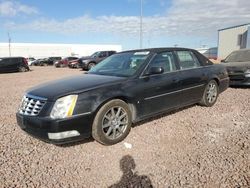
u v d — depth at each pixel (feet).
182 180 10.06
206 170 10.72
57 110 11.98
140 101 14.71
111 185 9.94
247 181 9.82
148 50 16.89
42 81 46.83
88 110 12.48
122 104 13.82
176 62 17.43
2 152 12.98
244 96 25.14
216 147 12.94
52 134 11.87
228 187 9.50
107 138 13.20
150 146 13.26
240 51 34.50
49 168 11.33
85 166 11.43
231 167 10.89
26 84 42.45
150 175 10.52
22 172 11.03
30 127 12.60
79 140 13.01
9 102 25.66
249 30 104.06
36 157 12.39
